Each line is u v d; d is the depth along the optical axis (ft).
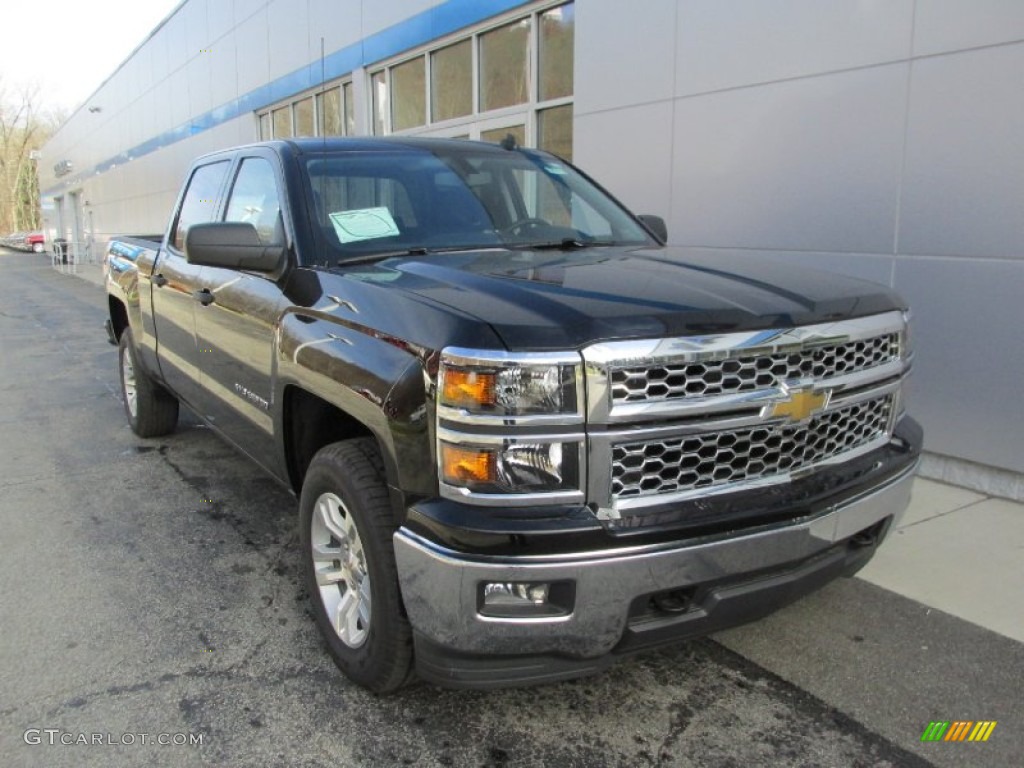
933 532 14.21
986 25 15.46
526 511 7.39
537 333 7.38
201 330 14.29
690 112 21.85
